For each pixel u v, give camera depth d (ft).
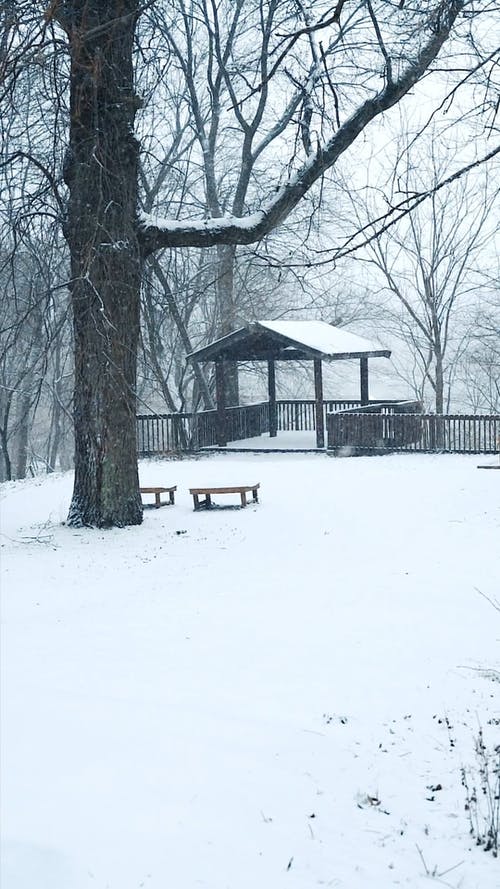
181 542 55.98
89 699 26.81
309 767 22.26
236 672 30.07
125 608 39.68
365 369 115.96
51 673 29.78
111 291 59.93
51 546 55.77
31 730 24.13
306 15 46.26
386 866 17.66
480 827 19.49
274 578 45.29
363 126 58.18
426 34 37.83
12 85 40.60
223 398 115.03
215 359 114.52
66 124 51.67
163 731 24.21
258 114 129.08
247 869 17.24
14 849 17.61
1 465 172.04
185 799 20.10
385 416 103.76
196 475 88.89
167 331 162.09
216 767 21.90
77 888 16.42
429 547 51.26
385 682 29.07
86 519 62.34
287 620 36.99
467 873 17.44
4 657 31.86
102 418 61.62
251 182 145.18
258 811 19.72
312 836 18.71
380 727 25.26
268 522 61.87
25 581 45.91
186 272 146.20
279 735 24.25
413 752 23.57
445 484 75.20
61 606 40.24
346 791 21.09
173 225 62.34
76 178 58.03
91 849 17.78
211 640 34.14
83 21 37.68
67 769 21.58
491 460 92.17
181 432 113.29
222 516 64.85
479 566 45.70
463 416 101.81
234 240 61.72
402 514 62.54
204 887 16.55
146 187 116.37
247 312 149.38
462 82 28.71
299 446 112.47
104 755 22.47
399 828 19.40
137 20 57.98
